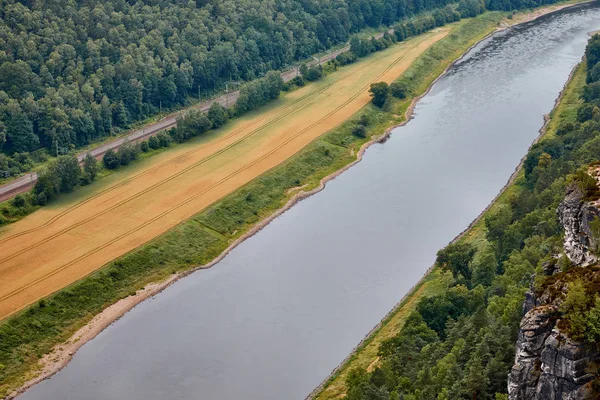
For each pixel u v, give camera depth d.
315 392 170.00
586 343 94.38
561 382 95.56
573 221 112.00
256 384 177.62
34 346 190.50
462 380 130.25
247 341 192.75
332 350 188.12
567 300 98.31
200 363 185.50
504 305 156.75
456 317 175.38
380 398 143.00
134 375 182.50
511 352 132.62
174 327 199.75
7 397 176.12
